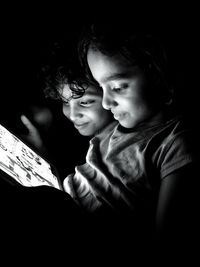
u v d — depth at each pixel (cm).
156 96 116
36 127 149
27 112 149
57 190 87
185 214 91
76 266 74
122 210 103
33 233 74
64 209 81
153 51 115
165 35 122
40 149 146
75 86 128
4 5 155
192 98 124
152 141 111
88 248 79
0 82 150
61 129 160
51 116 153
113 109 116
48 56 140
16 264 71
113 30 113
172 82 120
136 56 111
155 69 115
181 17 132
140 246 91
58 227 77
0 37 154
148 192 105
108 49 109
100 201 108
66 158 159
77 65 130
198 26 135
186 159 99
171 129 112
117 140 121
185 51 127
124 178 108
